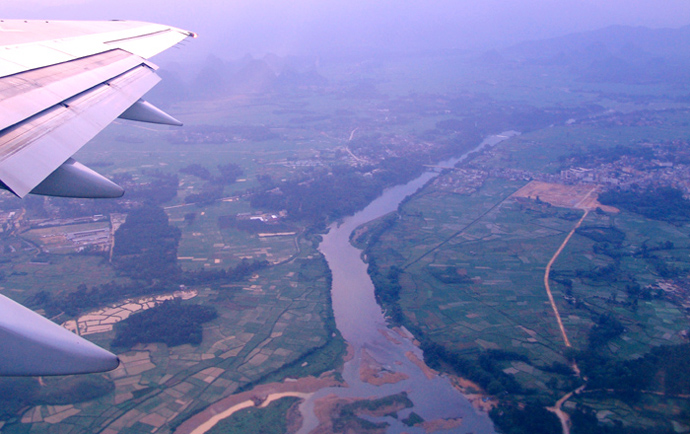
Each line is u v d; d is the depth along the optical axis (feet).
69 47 74.84
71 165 47.03
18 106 47.52
